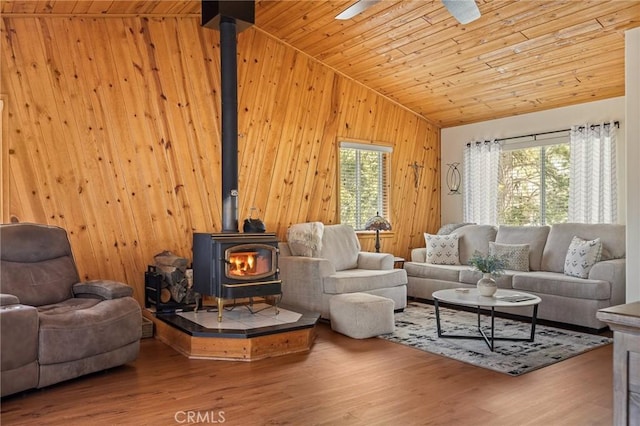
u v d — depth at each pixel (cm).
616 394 126
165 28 489
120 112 461
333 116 613
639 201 417
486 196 659
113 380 322
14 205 405
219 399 288
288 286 528
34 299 353
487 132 667
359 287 498
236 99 454
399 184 679
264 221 556
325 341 421
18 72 409
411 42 522
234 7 441
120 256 459
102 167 450
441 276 580
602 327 445
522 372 336
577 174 564
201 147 509
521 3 425
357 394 296
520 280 507
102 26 452
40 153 418
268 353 377
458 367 348
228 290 399
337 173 617
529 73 530
